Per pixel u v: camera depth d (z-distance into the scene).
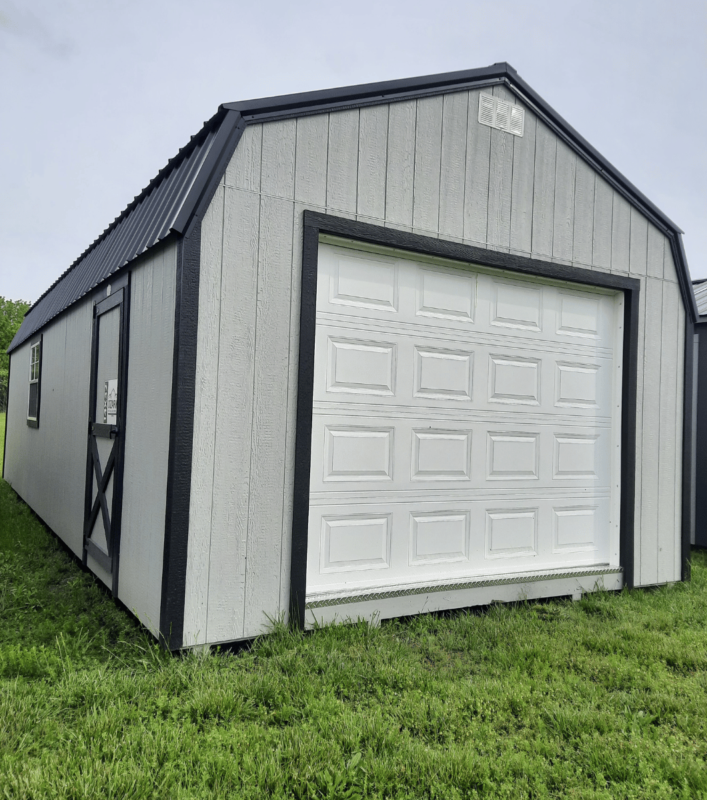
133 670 2.93
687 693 2.86
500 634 3.60
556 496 4.80
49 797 1.87
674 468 5.31
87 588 4.42
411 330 4.13
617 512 5.01
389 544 4.02
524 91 4.54
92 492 4.86
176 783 1.99
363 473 3.93
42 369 7.86
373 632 3.48
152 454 3.46
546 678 3.07
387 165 3.91
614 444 5.08
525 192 4.54
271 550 3.44
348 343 3.88
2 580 4.60
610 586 4.86
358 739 2.30
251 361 3.38
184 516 3.13
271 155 3.47
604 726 2.52
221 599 3.26
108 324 4.63
